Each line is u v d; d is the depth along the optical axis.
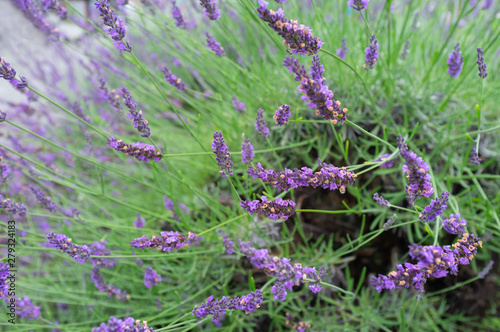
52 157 0.42
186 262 0.36
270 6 0.42
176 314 0.34
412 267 0.21
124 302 0.36
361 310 0.35
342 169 0.24
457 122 0.37
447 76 0.35
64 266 0.39
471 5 0.41
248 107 0.39
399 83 0.37
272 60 0.38
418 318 0.35
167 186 0.41
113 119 0.44
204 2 0.28
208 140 0.42
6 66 0.24
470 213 0.34
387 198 0.36
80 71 0.60
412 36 0.41
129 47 0.25
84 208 0.46
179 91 0.37
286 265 0.22
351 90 0.36
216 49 0.33
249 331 0.33
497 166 0.37
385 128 0.34
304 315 0.34
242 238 0.35
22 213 0.28
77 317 0.37
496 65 0.40
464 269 0.38
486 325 0.37
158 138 0.47
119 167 0.44
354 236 0.38
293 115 0.37
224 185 0.40
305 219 0.38
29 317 0.31
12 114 0.46
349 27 0.41
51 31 0.36
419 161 0.22
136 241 0.24
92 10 0.59
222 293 0.35
